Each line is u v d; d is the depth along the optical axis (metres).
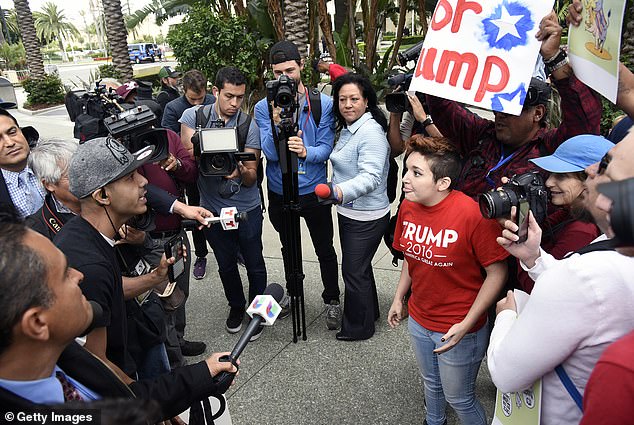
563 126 1.92
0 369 0.95
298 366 2.94
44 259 0.96
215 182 3.08
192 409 1.47
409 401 2.61
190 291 3.97
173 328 2.70
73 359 1.16
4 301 0.88
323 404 2.63
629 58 5.12
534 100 1.91
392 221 2.92
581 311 0.99
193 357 3.12
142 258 2.14
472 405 2.04
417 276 1.97
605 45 1.36
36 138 2.85
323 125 3.05
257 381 2.83
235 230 3.20
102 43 56.56
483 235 1.77
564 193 1.66
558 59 1.76
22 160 2.52
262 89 9.13
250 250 3.27
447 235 1.83
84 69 27.55
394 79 2.79
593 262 0.98
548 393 1.14
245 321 3.45
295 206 2.88
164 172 2.74
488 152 2.18
